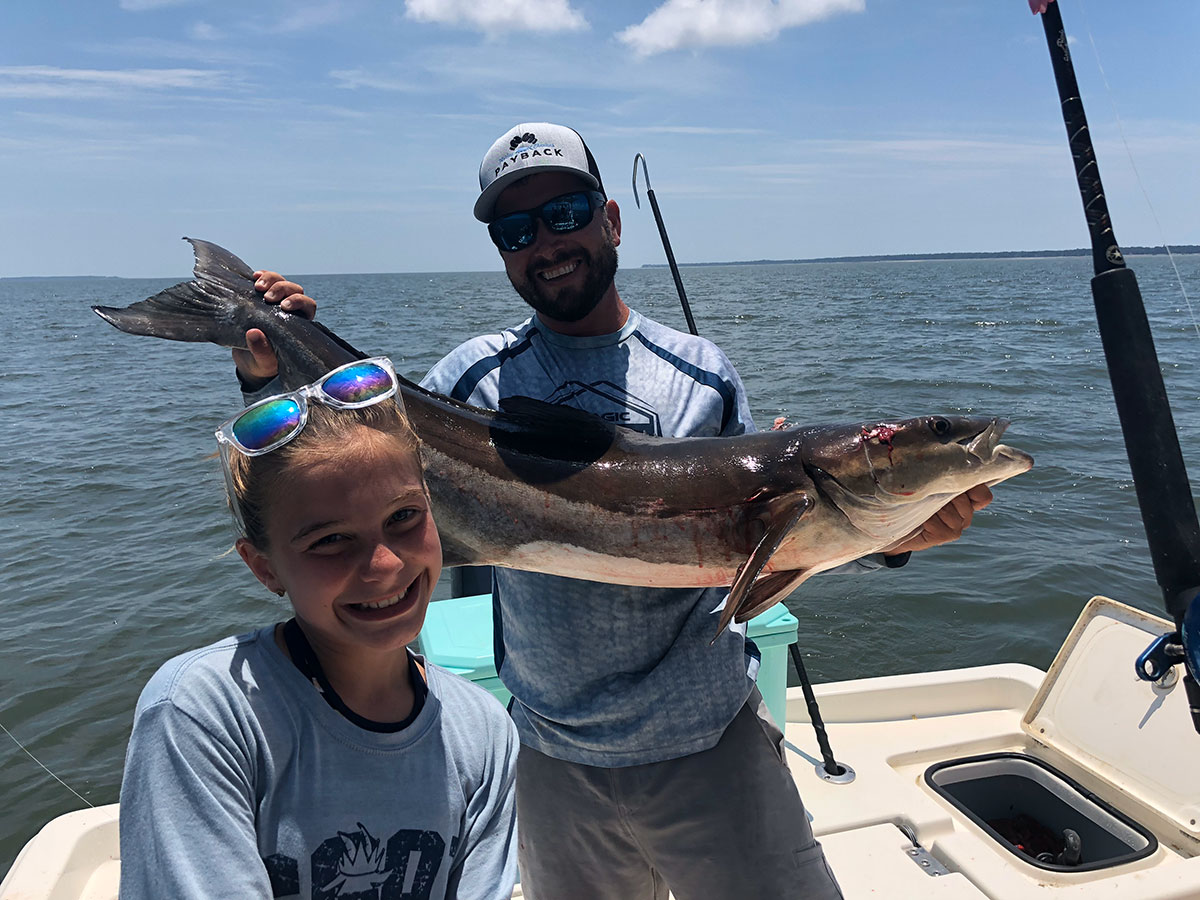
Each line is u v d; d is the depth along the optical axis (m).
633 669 2.38
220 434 1.44
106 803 4.78
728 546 2.44
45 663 6.12
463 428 2.59
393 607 1.46
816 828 3.29
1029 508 8.64
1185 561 2.03
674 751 2.32
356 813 1.43
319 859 1.39
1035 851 3.45
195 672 1.37
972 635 6.21
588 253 2.48
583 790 2.41
